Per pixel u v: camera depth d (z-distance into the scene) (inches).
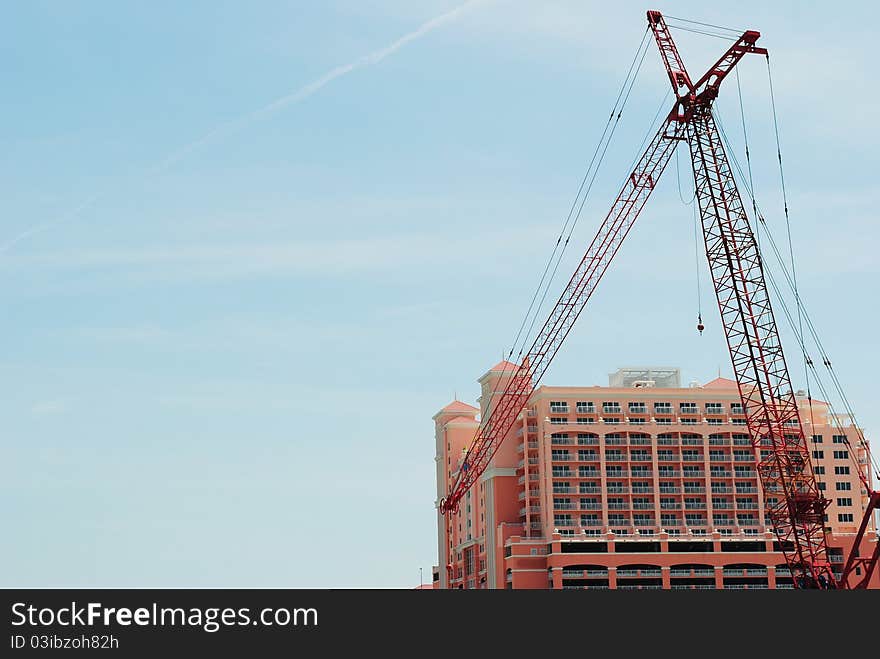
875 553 6240.2
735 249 6063.0
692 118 6269.7
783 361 5969.5
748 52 6023.6
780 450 6127.0
